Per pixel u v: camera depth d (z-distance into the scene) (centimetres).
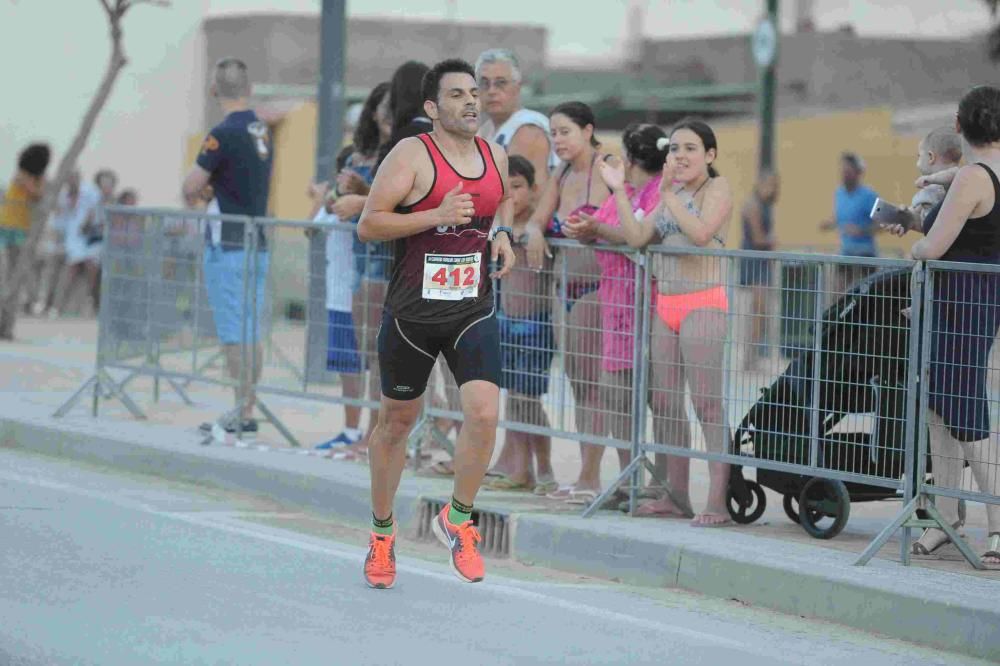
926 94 8675
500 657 1473
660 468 2134
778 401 1942
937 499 1891
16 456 2625
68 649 1424
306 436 2775
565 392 2181
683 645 1555
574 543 1952
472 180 1650
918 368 1794
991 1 4338
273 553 1900
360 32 8338
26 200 5225
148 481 2450
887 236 5444
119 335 2862
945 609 1591
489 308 1677
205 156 2698
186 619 1551
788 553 1834
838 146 6538
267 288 2611
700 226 1988
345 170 2455
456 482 1700
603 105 7375
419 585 1773
